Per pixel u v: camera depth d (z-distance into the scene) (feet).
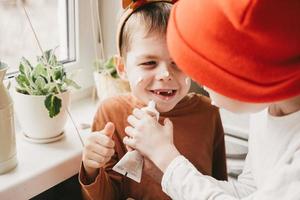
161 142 2.17
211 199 1.95
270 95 1.64
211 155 2.99
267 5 1.50
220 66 1.67
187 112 2.88
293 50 1.60
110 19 3.77
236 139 3.34
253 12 1.51
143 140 2.20
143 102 2.70
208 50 1.67
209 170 2.93
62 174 2.76
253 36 1.57
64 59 3.63
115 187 2.76
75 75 3.39
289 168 1.75
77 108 3.63
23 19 3.17
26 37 3.23
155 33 2.48
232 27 1.60
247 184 2.43
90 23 3.68
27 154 2.78
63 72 2.91
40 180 2.60
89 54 3.77
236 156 3.34
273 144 2.02
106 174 2.64
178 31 1.81
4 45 3.10
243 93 1.65
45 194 3.27
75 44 3.64
